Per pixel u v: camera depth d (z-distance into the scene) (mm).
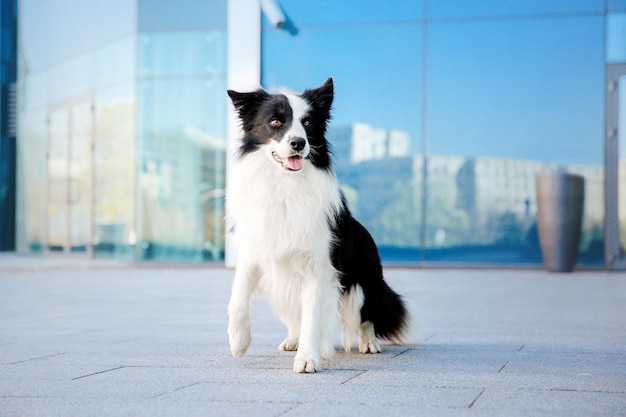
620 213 12383
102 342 4883
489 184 12742
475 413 2863
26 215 16688
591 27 12391
